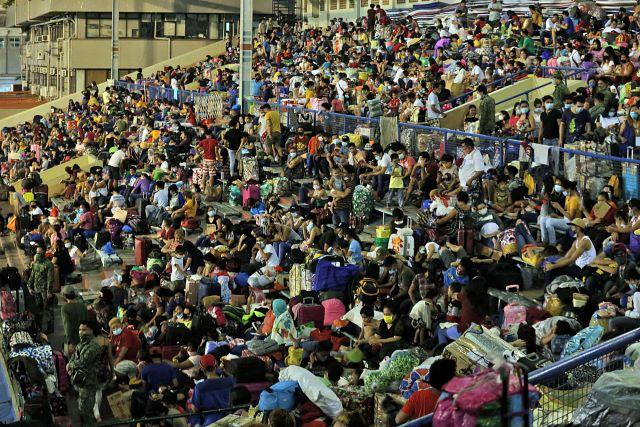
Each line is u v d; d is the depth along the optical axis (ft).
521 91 121.19
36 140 174.91
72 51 247.09
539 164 80.12
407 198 88.84
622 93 99.19
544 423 33.37
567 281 60.23
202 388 55.88
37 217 118.52
